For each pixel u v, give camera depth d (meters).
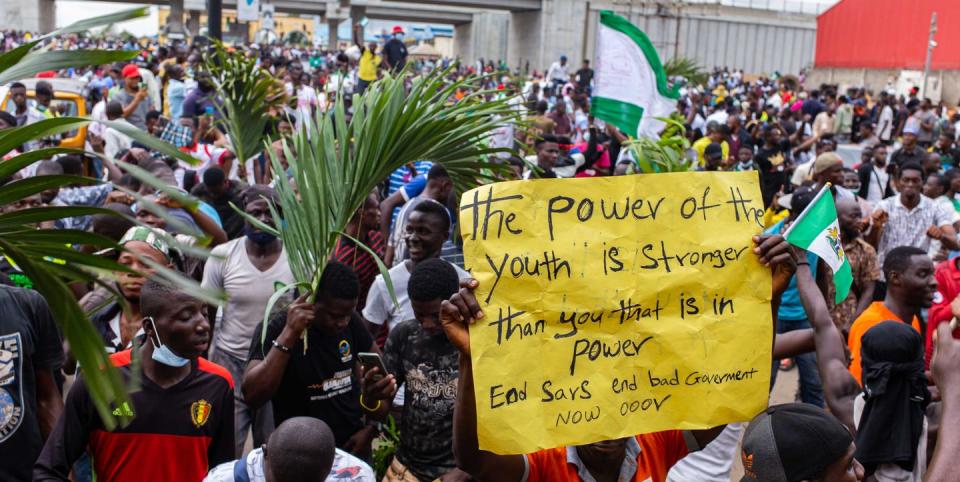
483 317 2.60
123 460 3.49
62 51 1.77
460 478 4.01
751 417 2.79
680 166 6.38
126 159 9.05
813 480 2.40
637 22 58.81
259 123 8.75
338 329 4.32
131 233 4.29
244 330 5.23
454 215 6.65
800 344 3.59
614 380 2.68
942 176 8.66
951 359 2.68
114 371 1.77
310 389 4.31
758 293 2.80
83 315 1.77
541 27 60.44
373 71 15.91
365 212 6.21
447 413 4.15
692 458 4.19
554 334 2.64
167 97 15.88
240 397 5.11
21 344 3.69
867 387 3.48
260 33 51.84
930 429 3.59
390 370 4.25
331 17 72.19
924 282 5.00
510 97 5.38
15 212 1.76
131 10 1.74
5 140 1.73
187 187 8.67
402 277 5.36
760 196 2.82
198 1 62.34
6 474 3.65
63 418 3.45
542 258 2.63
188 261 5.66
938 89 42.91
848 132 26.77
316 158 4.54
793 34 65.00
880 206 8.64
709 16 60.78
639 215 2.72
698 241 2.76
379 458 4.66
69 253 1.81
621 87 9.72
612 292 2.68
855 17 50.34
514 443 2.59
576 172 10.80
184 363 3.55
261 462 3.27
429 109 5.04
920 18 44.78
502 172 5.72
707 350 2.75
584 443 2.64
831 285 6.14
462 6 61.56
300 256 4.45
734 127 14.01
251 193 5.29
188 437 3.54
